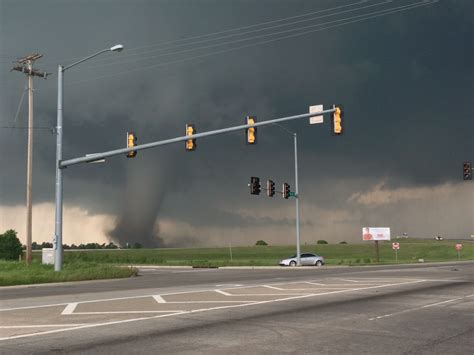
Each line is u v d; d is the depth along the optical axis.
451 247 106.62
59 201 30.50
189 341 9.45
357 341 9.42
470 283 22.59
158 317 12.41
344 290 19.41
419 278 26.11
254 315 12.77
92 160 29.95
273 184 43.44
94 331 10.50
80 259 58.28
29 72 43.00
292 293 18.34
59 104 31.16
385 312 13.27
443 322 11.62
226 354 8.36
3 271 30.23
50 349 8.80
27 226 41.88
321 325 11.23
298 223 49.81
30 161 42.62
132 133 28.88
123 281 27.23
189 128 27.41
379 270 36.66
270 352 8.50
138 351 8.62
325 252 101.31
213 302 15.58
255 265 53.56
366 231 83.44
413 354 8.36
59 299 16.81
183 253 111.19
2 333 10.28
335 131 25.61
